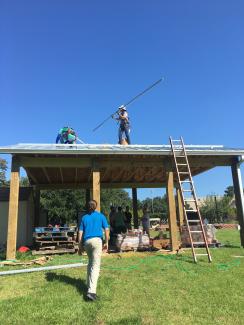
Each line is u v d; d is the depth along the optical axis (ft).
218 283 23.35
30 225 55.52
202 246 44.01
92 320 16.89
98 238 21.31
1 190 55.42
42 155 39.34
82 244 21.79
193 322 16.47
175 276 25.59
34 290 22.36
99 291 21.67
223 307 18.45
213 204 168.66
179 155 41.32
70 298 20.36
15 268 30.50
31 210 57.11
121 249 40.60
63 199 118.93
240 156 44.06
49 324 16.46
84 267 29.53
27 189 54.75
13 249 36.35
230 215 164.25
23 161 40.06
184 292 21.34
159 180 63.87
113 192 173.58
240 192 44.91
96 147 40.09
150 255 36.68
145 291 21.67
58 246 41.19
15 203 37.52
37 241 41.09
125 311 18.08
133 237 41.27
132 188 64.64
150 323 16.42
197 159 45.06
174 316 17.28
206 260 32.68
